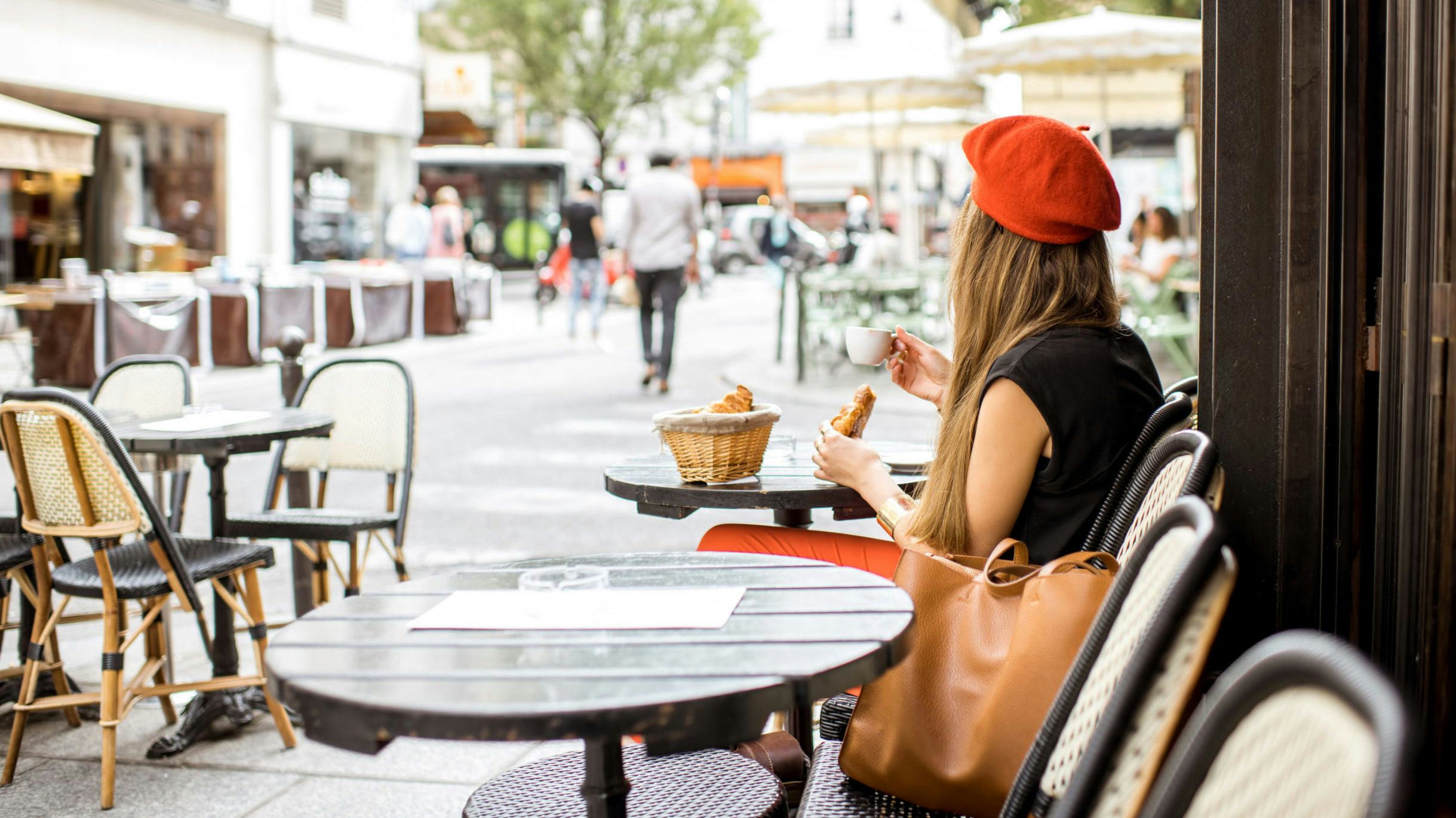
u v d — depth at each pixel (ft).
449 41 127.75
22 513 12.67
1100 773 4.35
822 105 45.50
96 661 15.29
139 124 61.05
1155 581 4.75
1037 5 50.65
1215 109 8.18
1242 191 8.18
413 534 21.71
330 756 12.31
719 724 5.26
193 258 64.59
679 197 39.68
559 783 7.42
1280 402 8.21
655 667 5.64
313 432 14.39
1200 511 4.60
